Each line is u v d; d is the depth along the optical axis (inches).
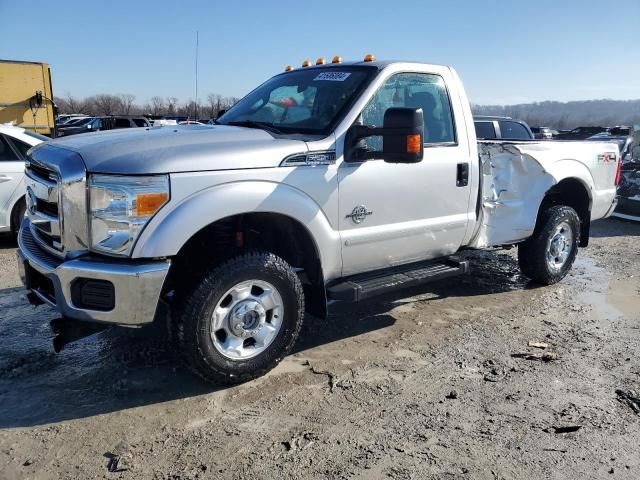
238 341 149.6
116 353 170.1
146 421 134.0
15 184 291.4
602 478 116.2
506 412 140.9
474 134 200.5
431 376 159.9
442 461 120.3
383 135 151.9
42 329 187.6
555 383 157.2
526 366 168.2
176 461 119.0
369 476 115.0
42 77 591.8
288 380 155.9
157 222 132.2
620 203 436.8
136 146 138.7
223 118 199.8
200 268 144.3
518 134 469.4
